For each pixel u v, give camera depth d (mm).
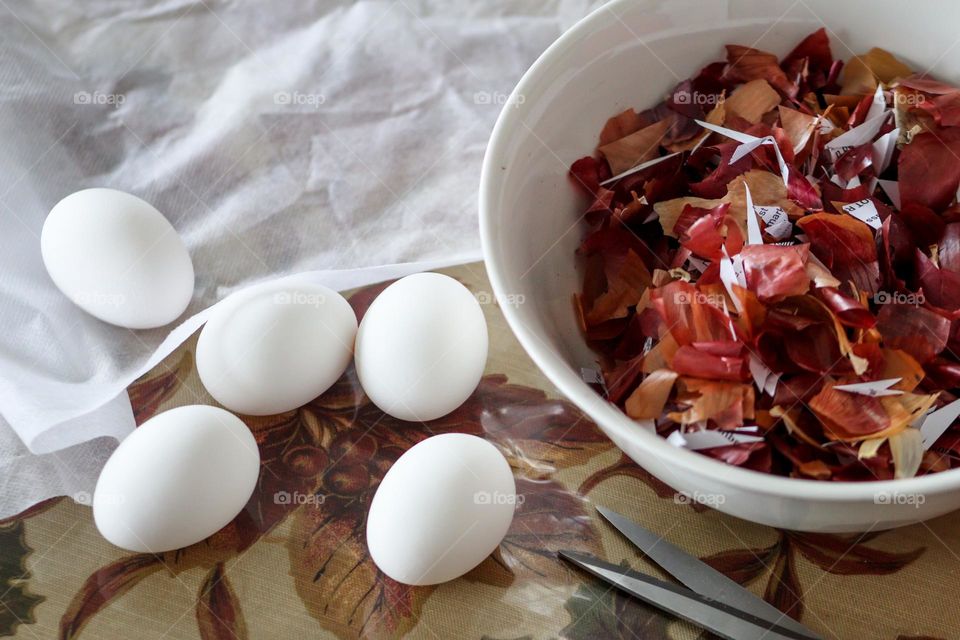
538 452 417
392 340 399
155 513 380
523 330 355
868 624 376
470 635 381
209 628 385
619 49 415
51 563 401
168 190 500
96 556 402
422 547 372
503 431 422
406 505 373
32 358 450
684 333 372
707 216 387
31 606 392
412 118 516
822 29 429
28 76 508
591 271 417
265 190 498
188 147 508
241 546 400
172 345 442
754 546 392
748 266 368
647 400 369
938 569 385
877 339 359
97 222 428
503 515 381
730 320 367
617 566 388
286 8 528
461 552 375
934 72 427
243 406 414
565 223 422
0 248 474
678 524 398
